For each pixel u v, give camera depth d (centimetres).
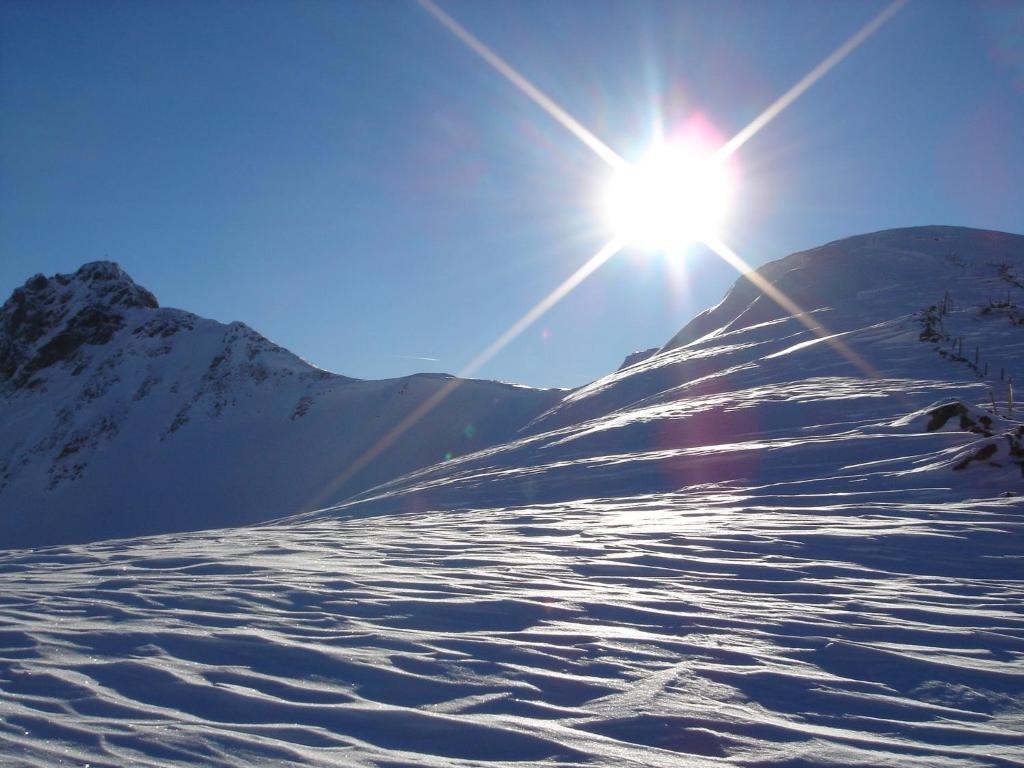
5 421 10156
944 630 450
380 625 461
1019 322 2220
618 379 3275
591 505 1127
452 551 737
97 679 365
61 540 7206
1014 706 347
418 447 6862
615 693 353
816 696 354
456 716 325
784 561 644
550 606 501
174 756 283
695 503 1035
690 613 485
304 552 752
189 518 7038
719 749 300
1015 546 672
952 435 1192
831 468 1155
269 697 344
